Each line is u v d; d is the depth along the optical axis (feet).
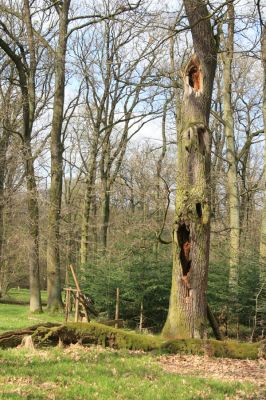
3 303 97.55
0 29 72.59
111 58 85.92
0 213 80.12
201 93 36.60
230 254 53.78
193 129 35.81
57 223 70.13
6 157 81.61
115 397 21.12
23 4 71.61
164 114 89.04
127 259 53.72
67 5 71.46
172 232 36.63
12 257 100.48
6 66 85.61
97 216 102.83
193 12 36.99
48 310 68.95
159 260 53.31
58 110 71.61
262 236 52.70
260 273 48.14
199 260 35.55
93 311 49.47
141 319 52.08
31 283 69.26
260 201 84.64
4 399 19.54
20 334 33.14
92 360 28.53
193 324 35.09
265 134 53.36
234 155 62.85
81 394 21.26
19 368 25.66
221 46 64.18
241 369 29.04
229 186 62.03
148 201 62.85
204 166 36.01
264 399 22.33
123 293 52.90
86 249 78.54
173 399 21.24
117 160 97.55
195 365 29.48
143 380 24.40
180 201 35.96
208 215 35.70
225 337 47.98
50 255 69.87
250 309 48.80
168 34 44.98
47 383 23.04
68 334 32.96
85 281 56.08
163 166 78.43
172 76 63.62
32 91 71.61
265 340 33.83
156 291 52.21
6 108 83.05
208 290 50.06
